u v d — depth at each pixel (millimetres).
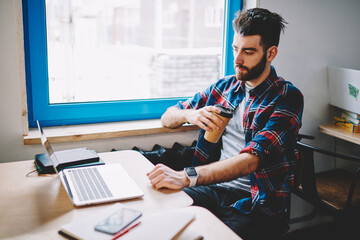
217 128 1345
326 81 2350
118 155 1532
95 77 2125
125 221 907
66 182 1214
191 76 3076
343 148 2514
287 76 2225
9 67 1604
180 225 893
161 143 2000
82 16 2010
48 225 955
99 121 1981
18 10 1590
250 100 1575
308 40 2227
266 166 1483
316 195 1860
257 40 1445
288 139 1444
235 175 1312
